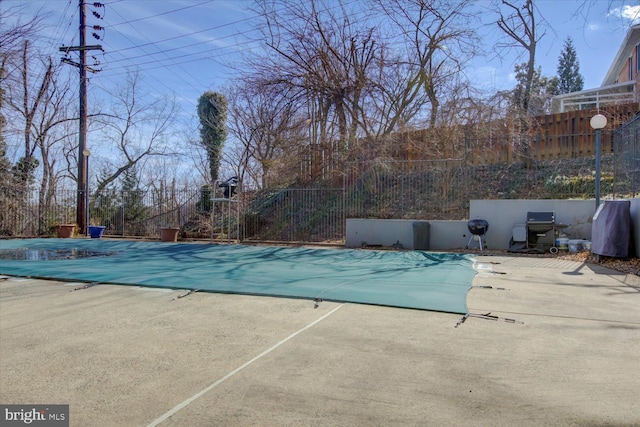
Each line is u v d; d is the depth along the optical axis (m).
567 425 2.28
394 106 16.22
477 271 7.50
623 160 9.85
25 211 16.86
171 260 9.19
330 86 15.78
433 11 15.25
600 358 3.27
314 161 16.06
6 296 5.64
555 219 10.62
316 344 3.62
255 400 2.60
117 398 2.65
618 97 19.91
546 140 13.04
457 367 3.10
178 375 3.00
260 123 19.55
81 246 12.65
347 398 2.62
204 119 21.70
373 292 5.57
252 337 3.84
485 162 13.48
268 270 7.63
